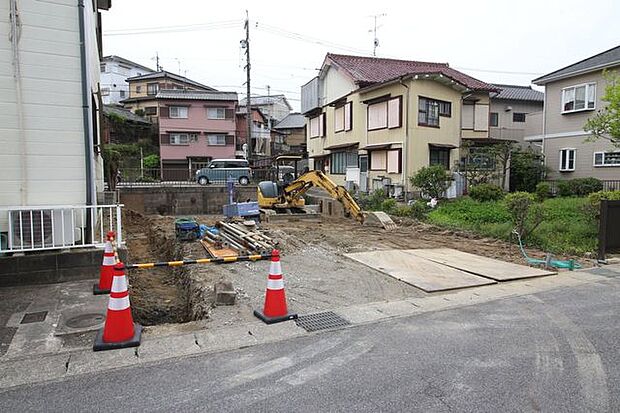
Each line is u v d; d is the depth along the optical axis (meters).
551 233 10.20
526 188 20.98
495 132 25.61
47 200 6.29
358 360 3.72
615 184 18.70
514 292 5.96
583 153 20.27
